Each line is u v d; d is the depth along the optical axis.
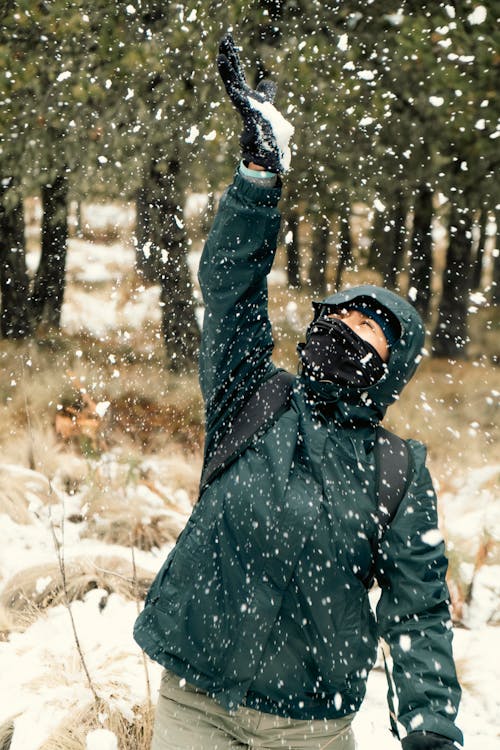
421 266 12.34
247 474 1.90
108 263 12.62
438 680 1.85
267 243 1.92
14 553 4.88
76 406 7.89
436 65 7.70
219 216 1.93
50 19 7.78
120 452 6.75
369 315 1.99
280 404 1.96
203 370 2.04
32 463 6.46
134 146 8.18
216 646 1.88
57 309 10.62
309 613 1.86
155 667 3.66
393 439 1.97
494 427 8.75
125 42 7.81
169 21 7.74
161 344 9.77
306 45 7.64
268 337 2.03
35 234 14.76
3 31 7.89
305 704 1.92
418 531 1.89
